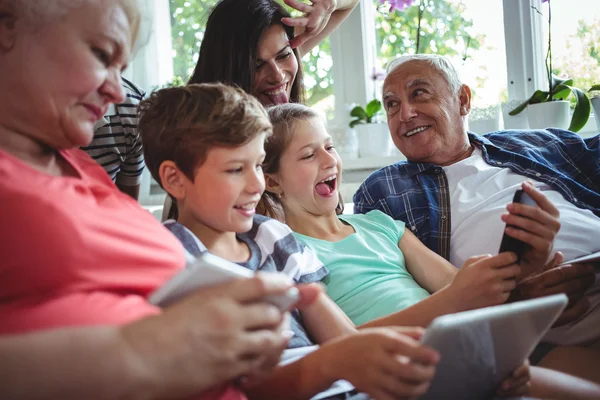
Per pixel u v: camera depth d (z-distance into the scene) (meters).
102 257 0.76
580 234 1.56
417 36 2.59
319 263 1.31
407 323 1.17
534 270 1.28
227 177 1.07
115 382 0.59
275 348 0.70
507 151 1.79
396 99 1.77
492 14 2.61
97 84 0.85
